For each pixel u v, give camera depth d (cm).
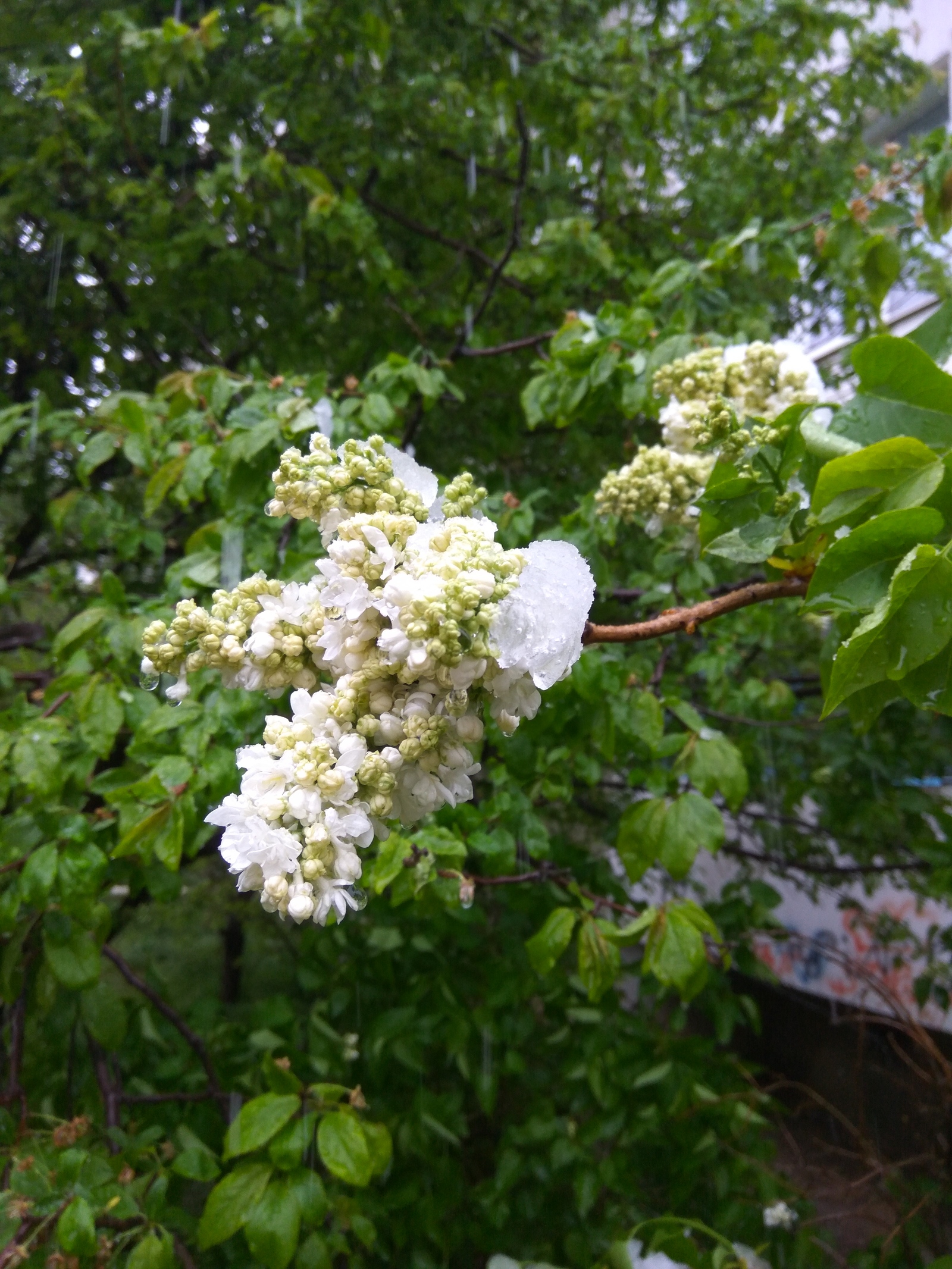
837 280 350
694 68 536
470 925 375
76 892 209
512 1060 342
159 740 236
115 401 272
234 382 266
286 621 117
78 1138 244
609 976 216
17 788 251
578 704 241
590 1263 328
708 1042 361
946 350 155
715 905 399
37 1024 297
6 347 503
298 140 483
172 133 505
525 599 107
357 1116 218
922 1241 379
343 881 99
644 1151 370
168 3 502
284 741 104
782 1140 568
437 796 107
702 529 158
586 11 519
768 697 398
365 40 411
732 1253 261
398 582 102
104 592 244
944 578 106
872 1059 623
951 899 420
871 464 124
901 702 412
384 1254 320
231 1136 201
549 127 474
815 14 496
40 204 423
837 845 515
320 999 368
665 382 225
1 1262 192
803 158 532
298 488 116
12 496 545
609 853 543
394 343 439
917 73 545
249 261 449
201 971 679
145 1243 201
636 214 504
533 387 286
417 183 486
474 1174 414
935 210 263
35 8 441
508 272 444
